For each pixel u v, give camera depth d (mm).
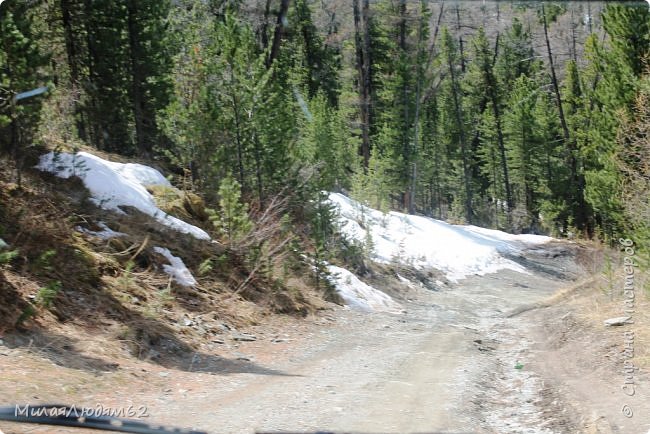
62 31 18797
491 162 52875
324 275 16125
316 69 37469
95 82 18328
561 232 43531
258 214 15688
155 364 8266
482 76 51375
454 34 49500
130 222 12547
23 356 6891
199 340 9922
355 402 6902
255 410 6410
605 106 20219
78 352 7617
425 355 10258
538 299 21141
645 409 6473
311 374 8594
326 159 27547
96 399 6285
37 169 12328
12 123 10805
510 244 34344
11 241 9328
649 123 14383
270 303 13133
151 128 18688
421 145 51562
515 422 6637
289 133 17297
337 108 41656
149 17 18234
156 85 18359
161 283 11172
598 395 7148
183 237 13234
